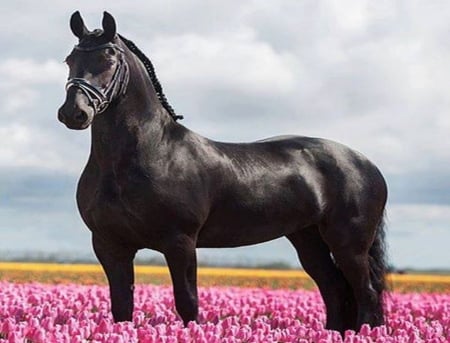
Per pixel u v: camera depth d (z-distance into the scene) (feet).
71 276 77.56
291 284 76.84
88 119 27.04
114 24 28.02
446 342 28.84
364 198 32.89
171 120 29.73
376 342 27.66
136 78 28.78
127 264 29.50
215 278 84.23
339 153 33.17
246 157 31.17
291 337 27.86
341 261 32.73
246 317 33.94
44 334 25.38
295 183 31.73
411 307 44.04
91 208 28.84
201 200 29.17
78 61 27.68
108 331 27.09
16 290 45.52
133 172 28.37
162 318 32.73
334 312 33.99
